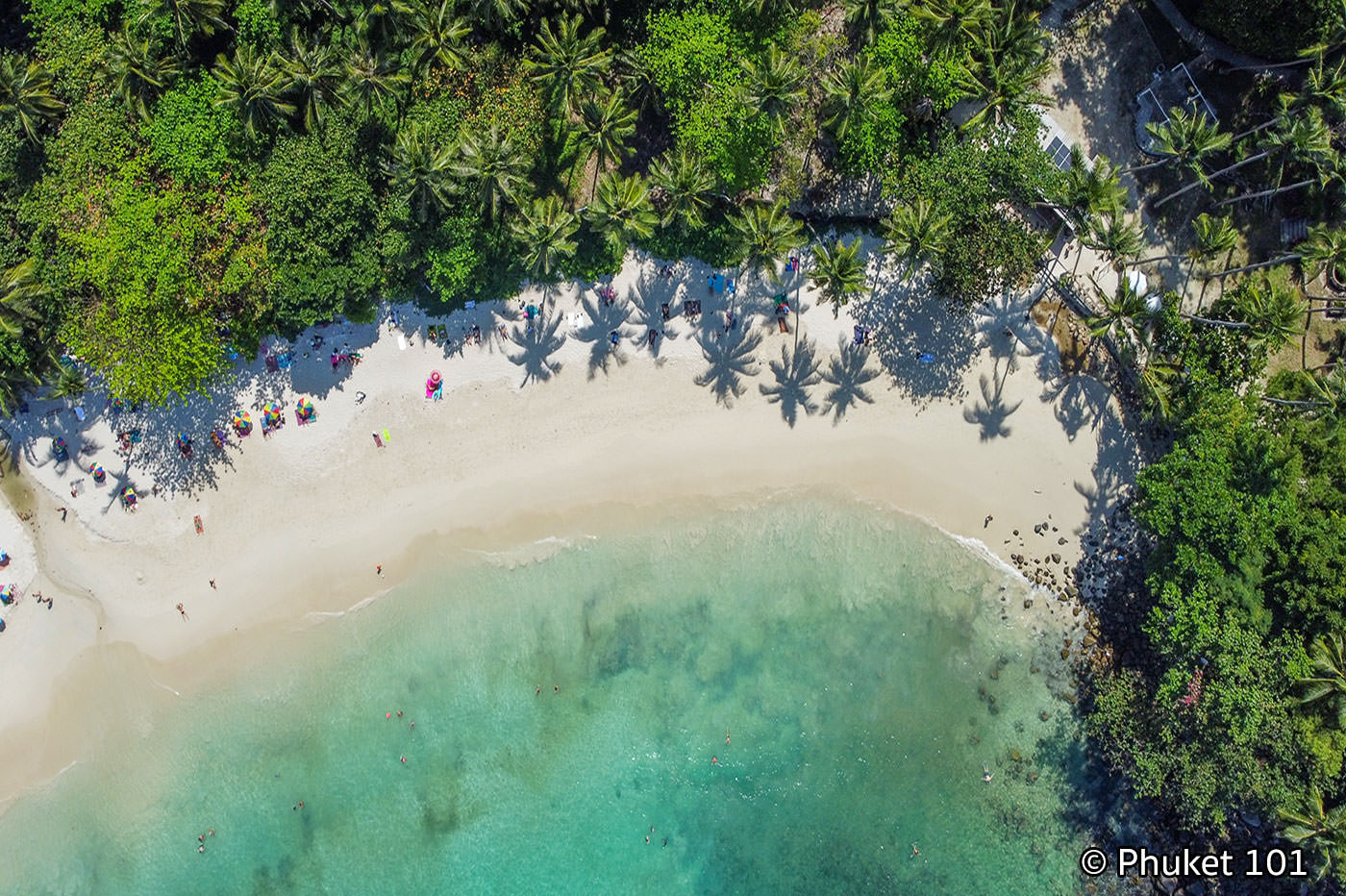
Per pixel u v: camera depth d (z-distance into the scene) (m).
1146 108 52.75
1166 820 52.62
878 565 53.81
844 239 53.25
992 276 49.19
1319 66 46.69
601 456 53.75
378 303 52.81
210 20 47.97
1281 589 45.84
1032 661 53.22
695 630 53.75
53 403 53.28
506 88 48.19
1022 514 53.53
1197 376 48.94
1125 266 52.78
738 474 53.72
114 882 53.06
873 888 53.06
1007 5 47.75
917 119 50.94
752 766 53.59
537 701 53.53
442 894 53.03
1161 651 48.16
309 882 53.12
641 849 53.25
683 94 47.75
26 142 48.44
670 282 53.06
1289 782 45.66
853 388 53.38
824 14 51.66
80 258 47.81
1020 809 53.16
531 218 47.75
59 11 48.38
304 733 53.41
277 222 47.91
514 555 53.97
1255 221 53.06
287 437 53.44
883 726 53.56
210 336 49.78
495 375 53.44
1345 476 46.72
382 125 48.41
